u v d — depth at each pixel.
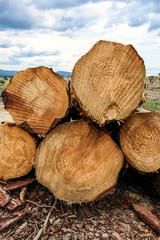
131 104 2.09
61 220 2.32
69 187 2.42
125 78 1.99
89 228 2.21
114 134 2.82
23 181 2.71
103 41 1.92
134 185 3.42
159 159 2.42
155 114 2.45
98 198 2.58
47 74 2.20
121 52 1.93
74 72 2.04
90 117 2.13
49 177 2.50
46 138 2.47
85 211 2.51
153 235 2.19
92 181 2.44
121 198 2.89
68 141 2.38
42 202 2.60
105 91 2.01
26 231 2.14
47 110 2.29
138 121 2.45
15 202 2.43
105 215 2.47
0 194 2.43
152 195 3.10
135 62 1.96
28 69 2.15
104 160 2.47
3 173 2.65
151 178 3.03
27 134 2.62
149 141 2.40
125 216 2.48
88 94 2.03
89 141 2.40
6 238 2.04
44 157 2.50
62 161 2.39
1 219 2.24
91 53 1.96
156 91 38.84
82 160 2.38
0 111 7.94
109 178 2.59
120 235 2.14
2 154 2.59
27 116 2.28
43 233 2.11
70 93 2.23
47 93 2.24
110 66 1.96
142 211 2.42
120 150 2.57
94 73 1.99
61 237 2.07
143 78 2.02
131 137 2.46
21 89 2.20
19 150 2.60
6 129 2.60
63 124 2.41
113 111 2.03
